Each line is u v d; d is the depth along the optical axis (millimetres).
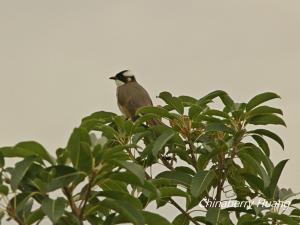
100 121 11352
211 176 10789
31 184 8930
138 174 8680
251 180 11531
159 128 11672
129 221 9422
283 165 11016
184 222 11750
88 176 8883
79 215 8984
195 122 11805
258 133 11648
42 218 8938
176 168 11875
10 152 8914
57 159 8938
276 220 11094
